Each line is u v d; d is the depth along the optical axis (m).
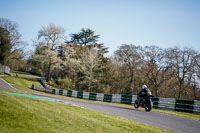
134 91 69.38
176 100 22.98
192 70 52.84
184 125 12.50
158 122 12.86
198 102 20.64
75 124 8.83
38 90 54.84
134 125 10.64
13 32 81.75
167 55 56.16
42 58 70.81
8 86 46.03
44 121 8.16
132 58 62.97
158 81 64.19
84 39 75.06
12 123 7.03
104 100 35.97
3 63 82.75
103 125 9.66
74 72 71.88
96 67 69.75
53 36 71.00
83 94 41.09
